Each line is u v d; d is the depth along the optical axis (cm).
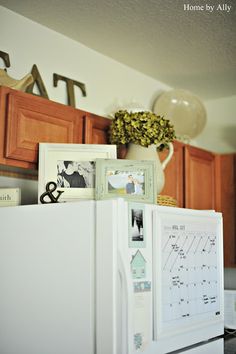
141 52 244
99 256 142
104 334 137
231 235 271
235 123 306
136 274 145
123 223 143
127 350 135
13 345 159
